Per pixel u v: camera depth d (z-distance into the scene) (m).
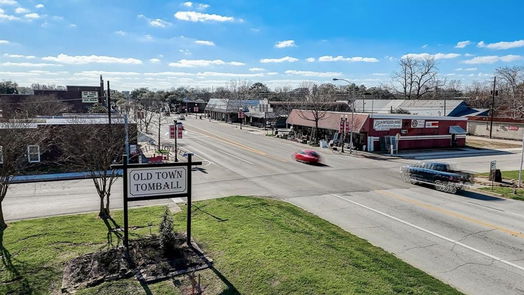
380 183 24.98
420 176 24.41
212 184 24.02
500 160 37.50
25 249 11.96
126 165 11.54
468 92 116.50
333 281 9.83
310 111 51.91
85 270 10.36
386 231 15.23
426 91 95.31
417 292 9.55
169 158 35.62
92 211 17.77
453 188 22.39
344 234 14.13
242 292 9.39
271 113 69.06
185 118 98.38
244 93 129.12
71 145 26.17
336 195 21.31
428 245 13.73
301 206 18.83
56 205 19.00
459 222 16.62
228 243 12.42
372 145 42.31
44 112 53.34
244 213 16.30
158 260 11.04
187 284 9.76
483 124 60.41
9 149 15.80
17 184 24.08
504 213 18.31
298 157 33.84
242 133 60.91
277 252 11.63
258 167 30.55
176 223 14.77
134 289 9.48
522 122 54.41
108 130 25.62
